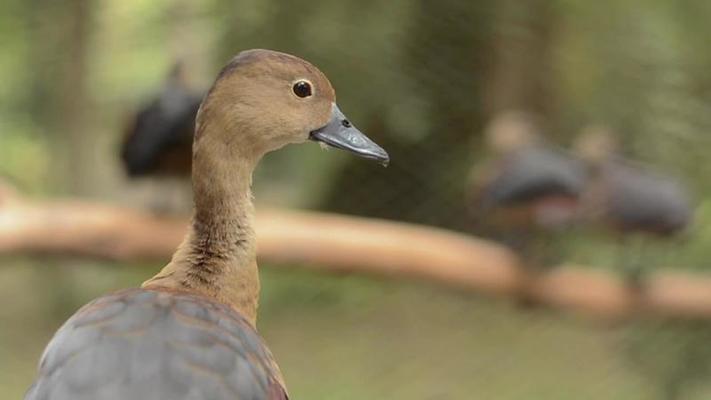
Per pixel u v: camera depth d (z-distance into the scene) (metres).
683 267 13.48
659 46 13.46
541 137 13.18
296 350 14.21
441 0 13.34
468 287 11.58
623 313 11.94
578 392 13.58
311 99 5.41
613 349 13.91
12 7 13.32
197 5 12.53
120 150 10.86
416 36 13.51
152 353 4.11
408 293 14.70
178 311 4.36
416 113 13.91
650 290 11.95
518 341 14.36
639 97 13.51
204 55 12.55
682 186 12.46
